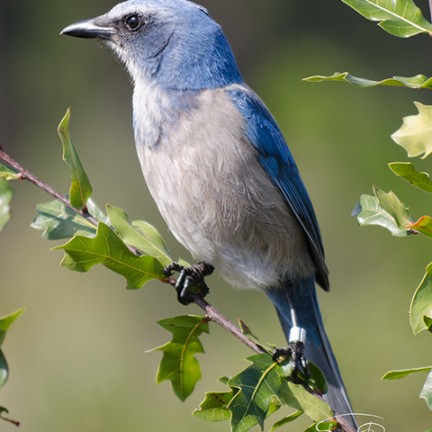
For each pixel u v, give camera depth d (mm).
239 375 6441
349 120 15383
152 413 13430
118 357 15086
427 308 6000
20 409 13898
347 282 14523
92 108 19000
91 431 13453
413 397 12828
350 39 18469
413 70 18141
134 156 18375
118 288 16031
